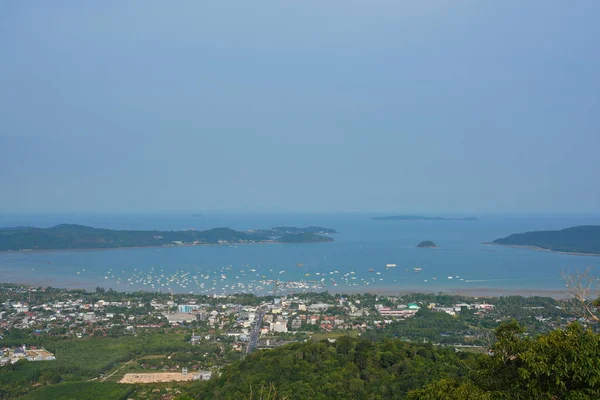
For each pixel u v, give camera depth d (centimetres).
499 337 2622
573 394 2220
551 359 2311
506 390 2433
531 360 2319
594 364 2203
